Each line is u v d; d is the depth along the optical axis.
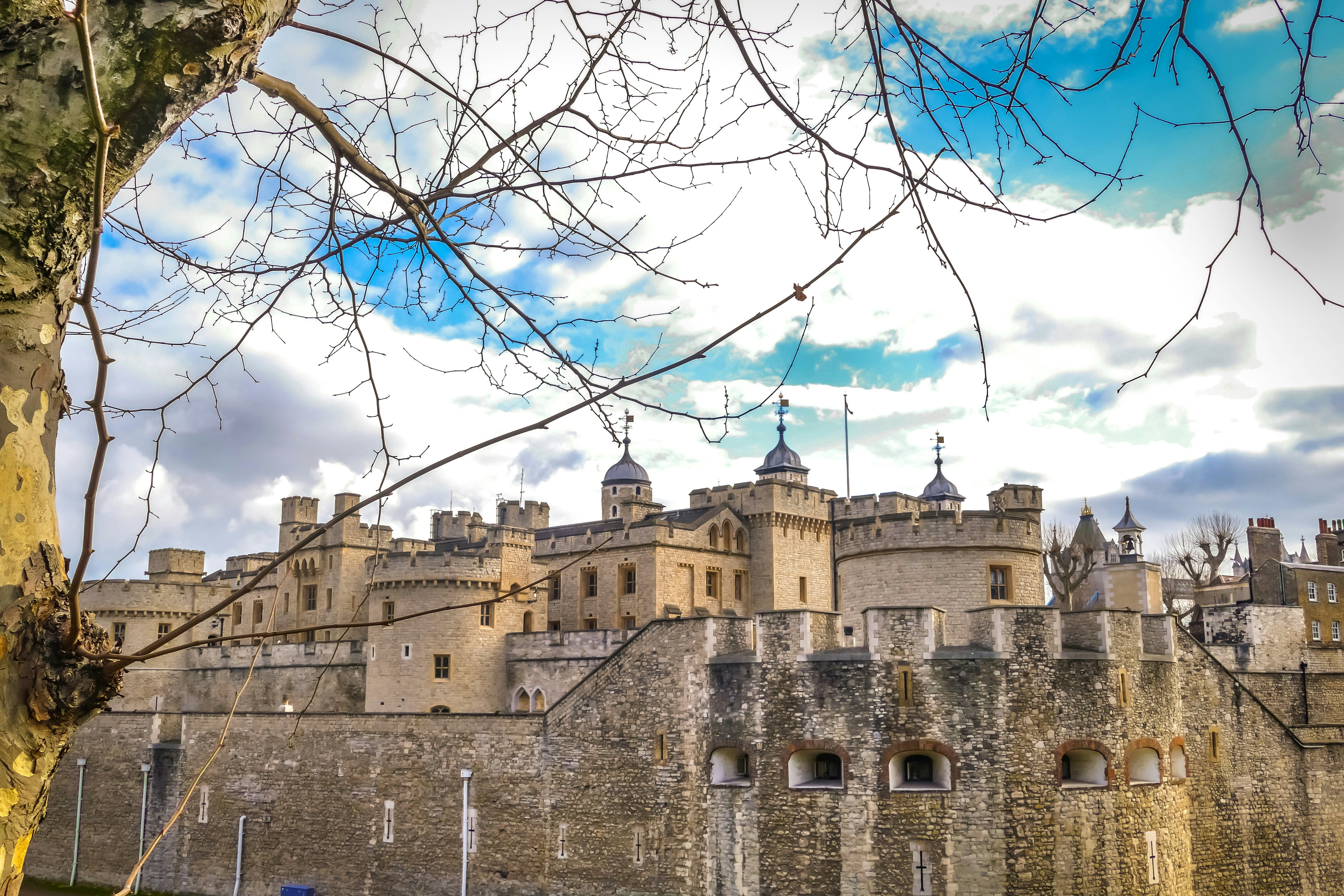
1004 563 43.94
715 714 38.62
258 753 49.62
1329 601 74.75
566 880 40.75
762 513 74.56
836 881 35.62
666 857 38.75
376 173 7.05
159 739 53.91
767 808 37.00
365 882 45.25
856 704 36.34
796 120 6.73
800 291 5.90
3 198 4.43
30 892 52.69
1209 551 85.19
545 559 74.81
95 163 4.27
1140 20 5.81
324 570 76.31
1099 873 35.09
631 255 7.77
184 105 5.02
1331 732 46.03
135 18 4.82
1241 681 48.94
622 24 6.64
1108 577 67.75
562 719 42.09
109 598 72.38
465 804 43.31
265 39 5.57
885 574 45.03
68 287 4.69
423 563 58.97
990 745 34.94
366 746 46.41
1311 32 5.49
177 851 51.09
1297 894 41.16
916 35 6.71
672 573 68.75
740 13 7.14
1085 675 36.34
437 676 58.03
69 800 56.34
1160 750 37.59
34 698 4.38
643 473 87.44
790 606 74.62
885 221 6.15
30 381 4.47
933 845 34.78
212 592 76.50
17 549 4.37
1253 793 41.25
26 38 4.59
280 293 7.66
